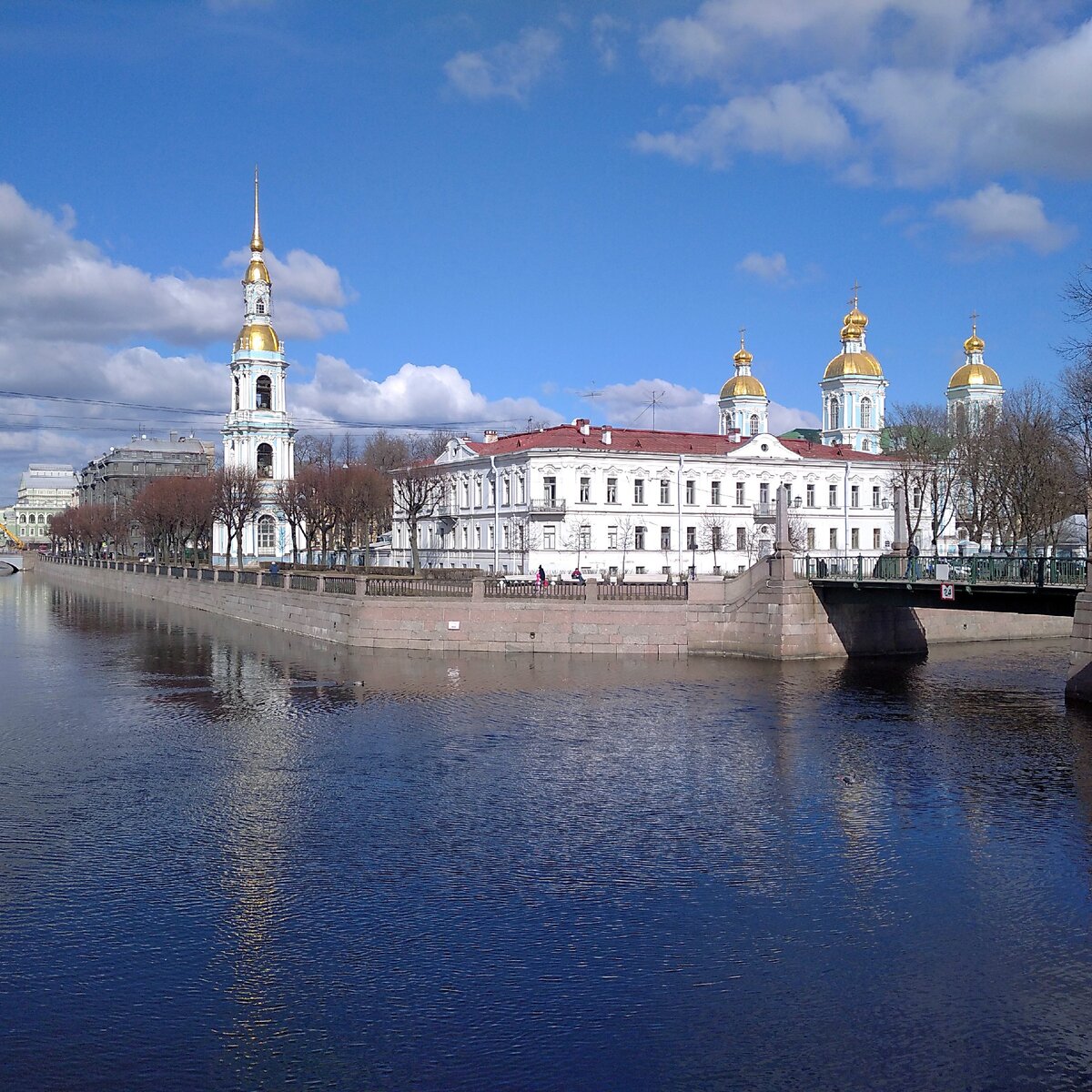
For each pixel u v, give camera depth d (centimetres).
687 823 2545
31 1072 1452
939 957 1792
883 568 5450
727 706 4084
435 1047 1512
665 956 1800
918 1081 1429
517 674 4928
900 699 4266
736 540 9919
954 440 9188
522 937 1870
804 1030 1558
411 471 10262
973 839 2414
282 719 3825
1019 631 6569
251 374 12988
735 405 12750
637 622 5616
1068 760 3172
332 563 10725
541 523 9106
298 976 1723
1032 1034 1547
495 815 2606
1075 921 1942
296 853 2325
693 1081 1430
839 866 2234
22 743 3416
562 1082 1429
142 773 3027
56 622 7944
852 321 13200
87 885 2123
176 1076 1446
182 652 5838
